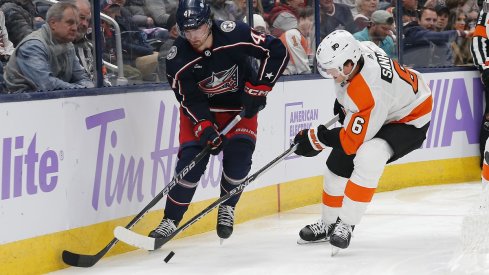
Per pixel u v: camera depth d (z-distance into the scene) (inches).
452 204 586.9
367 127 402.9
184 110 433.7
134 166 460.1
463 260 393.4
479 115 701.9
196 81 436.1
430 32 688.4
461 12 705.0
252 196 546.3
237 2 553.9
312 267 405.1
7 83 410.9
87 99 426.6
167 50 503.5
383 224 513.3
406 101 418.0
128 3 475.5
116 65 470.6
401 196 625.3
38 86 423.2
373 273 391.5
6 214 383.6
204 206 508.7
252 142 451.8
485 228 389.7
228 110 453.4
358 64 404.2
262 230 506.0
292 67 599.5
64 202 414.9
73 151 418.9
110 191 443.8
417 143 431.8
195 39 410.3
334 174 443.8
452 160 689.6
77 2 435.8
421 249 441.4
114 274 398.9
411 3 676.7
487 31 680.4
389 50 666.8
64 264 414.6
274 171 568.1
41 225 402.3
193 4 406.3
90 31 443.5
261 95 434.6
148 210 425.1
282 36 590.6
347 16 636.7
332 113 622.2
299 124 589.9
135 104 458.6
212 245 463.5
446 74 682.8
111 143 442.9
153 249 413.1
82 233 426.6
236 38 430.3
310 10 608.1
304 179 595.8
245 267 407.8
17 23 414.0
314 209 582.6
